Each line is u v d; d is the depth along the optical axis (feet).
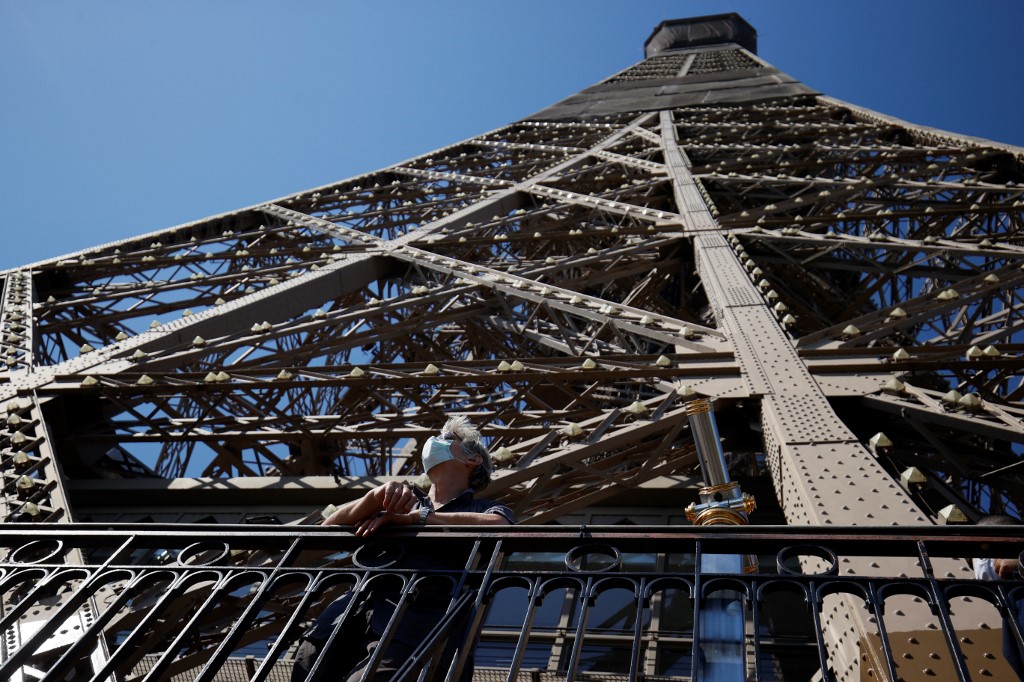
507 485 45.11
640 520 54.44
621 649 46.83
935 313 59.16
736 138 174.50
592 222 123.85
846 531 21.04
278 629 42.01
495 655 47.29
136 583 23.02
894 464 42.45
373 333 76.95
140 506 57.67
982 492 50.11
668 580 20.21
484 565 23.56
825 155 151.12
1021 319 64.54
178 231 121.60
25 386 61.57
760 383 50.98
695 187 120.67
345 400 86.53
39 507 42.11
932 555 20.77
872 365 51.06
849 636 28.37
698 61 302.86
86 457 60.03
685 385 51.78
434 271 95.04
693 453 49.44
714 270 77.56
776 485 44.39
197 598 38.40
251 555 45.55
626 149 168.35
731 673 19.53
